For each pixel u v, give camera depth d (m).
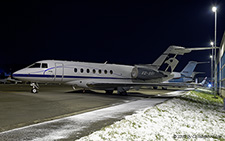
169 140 6.45
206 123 9.34
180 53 25.62
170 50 25.11
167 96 22.56
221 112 13.45
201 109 13.70
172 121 9.03
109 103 14.52
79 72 21.06
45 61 20.05
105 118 8.96
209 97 27.00
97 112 10.48
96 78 22.08
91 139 5.96
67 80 20.70
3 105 11.88
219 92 33.06
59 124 7.71
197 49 24.28
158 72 25.02
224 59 26.11
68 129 7.04
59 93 21.22
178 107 13.45
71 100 15.34
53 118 8.76
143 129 7.35
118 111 10.86
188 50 25.16
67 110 10.89
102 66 22.88
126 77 24.23
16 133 6.39
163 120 9.02
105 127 7.26
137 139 6.22
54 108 11.38
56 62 20.30
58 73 20.00
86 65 21.81
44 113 9.82
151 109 11.43
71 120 8.45
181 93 28.94
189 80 45.16
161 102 15.67
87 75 21.50
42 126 7.36
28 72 18.98
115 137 6.27
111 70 23.25
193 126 8.51
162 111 11.17
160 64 25.44
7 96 16.48
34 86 20.05
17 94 18.28
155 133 7.00
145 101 16.28
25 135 6.21
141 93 27.52
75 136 6.27
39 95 18.05
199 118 10.30
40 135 6.27
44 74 19.44
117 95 21.98
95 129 7.11
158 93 28.14
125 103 14.70
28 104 12.48
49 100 14.80
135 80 24.78
